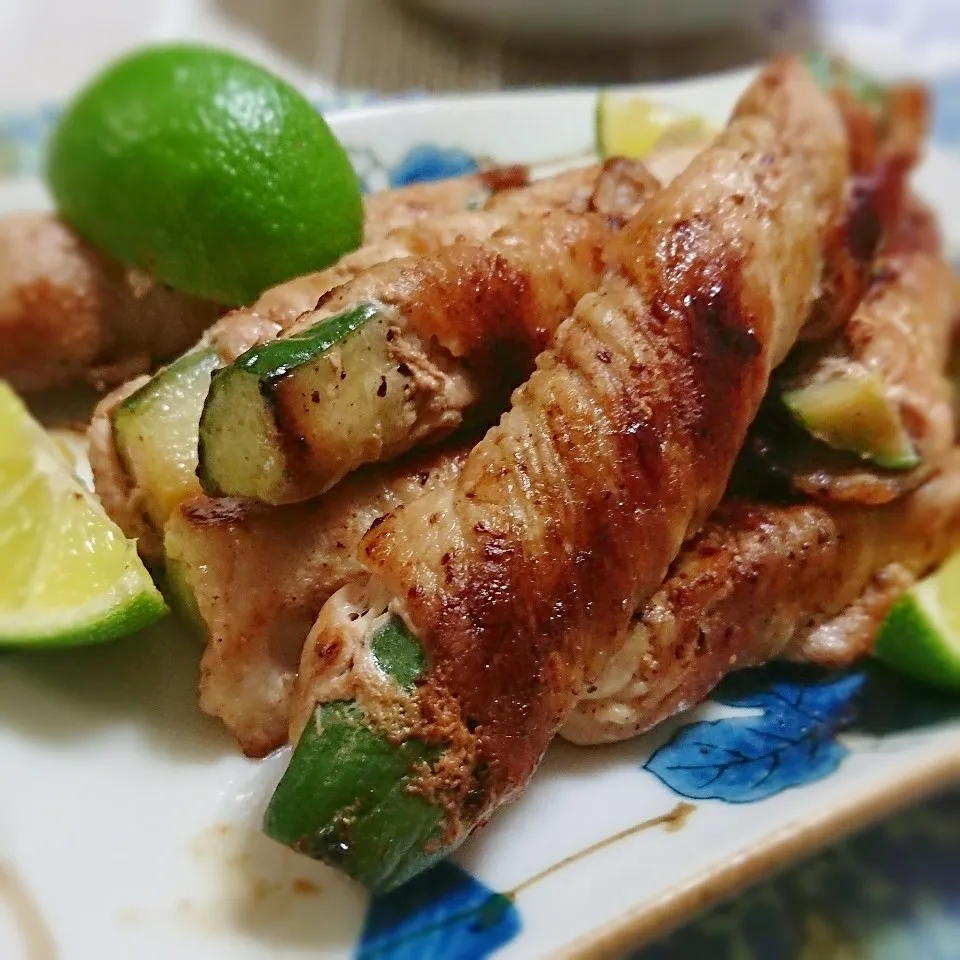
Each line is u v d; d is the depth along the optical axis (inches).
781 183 4.9
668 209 4.6
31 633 4.3
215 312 5.9
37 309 5.8
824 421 5.3
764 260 4.6
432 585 3.8
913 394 5.6
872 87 7.6
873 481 5.3
